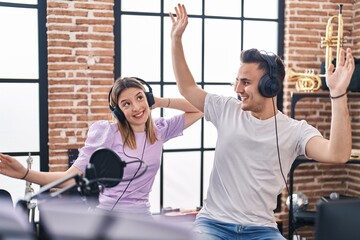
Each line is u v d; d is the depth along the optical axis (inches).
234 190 74.2
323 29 161.6
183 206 158.2
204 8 154.7
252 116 77.2
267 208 74.5
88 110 137.4
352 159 137.0
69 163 135.7
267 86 72.9
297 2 158.4
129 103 82.7
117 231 35.0
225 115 78.9
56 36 133.1
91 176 48.9
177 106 95.3
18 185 137.8
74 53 135.1
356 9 162.2
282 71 76.0
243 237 72.1
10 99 136.2
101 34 137.3
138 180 83.2
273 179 74.2
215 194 76.5
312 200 164.1
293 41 159.2
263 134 74.5
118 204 82.2
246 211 73.2
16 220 38.1
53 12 132.3
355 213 37.6
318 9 160.6
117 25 145.0
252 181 73.7
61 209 37.2
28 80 136.9
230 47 159.0
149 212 85.0
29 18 135.6
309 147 71.1
